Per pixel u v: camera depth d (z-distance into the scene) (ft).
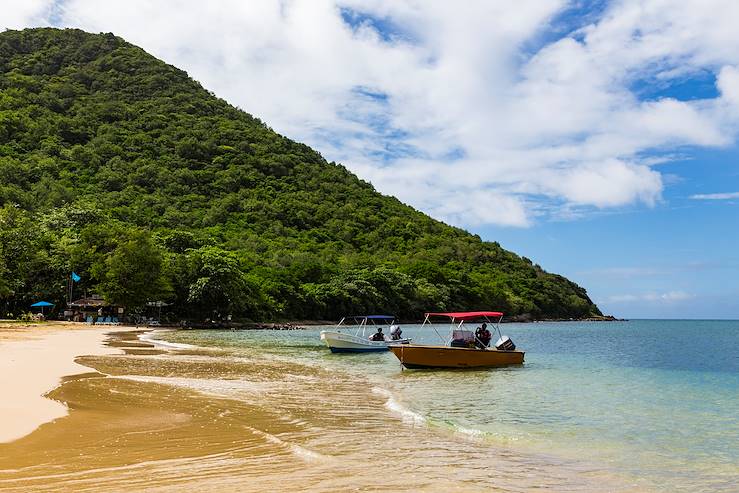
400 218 508.12
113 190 376.68
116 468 27.81
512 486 28.19
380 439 37.63
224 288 234.17
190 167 453.17
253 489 25.48
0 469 26.94
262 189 462.60
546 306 470.39
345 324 315.37
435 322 371.97
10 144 383.45
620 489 28.58
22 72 524.52
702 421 47.70
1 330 140.56
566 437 41.01
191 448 32.42
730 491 28.68
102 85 549.54
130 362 82.07
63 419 38.34
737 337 225.97
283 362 94.38
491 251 499.92
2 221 214.07
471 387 67.97
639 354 126.62
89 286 223.30
